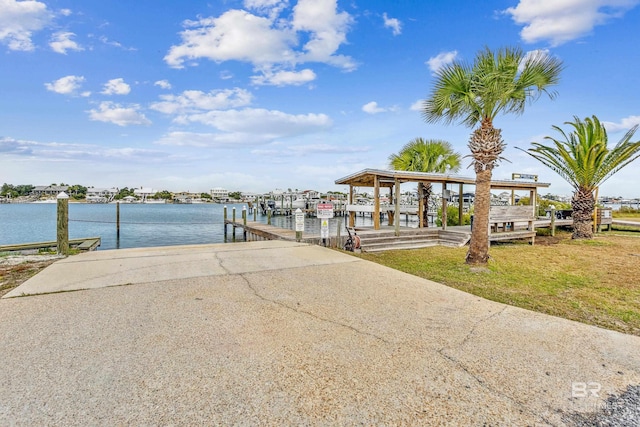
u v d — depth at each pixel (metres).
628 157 11.74
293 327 3.13
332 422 1.78
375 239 10.41
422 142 16.16
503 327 3.27
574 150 12.52
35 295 4.02
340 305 3.82
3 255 7.08
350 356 2.56
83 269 5.46
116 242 18.03
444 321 3.39
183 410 1.86
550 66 6.66
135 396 1.98
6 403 1.88
